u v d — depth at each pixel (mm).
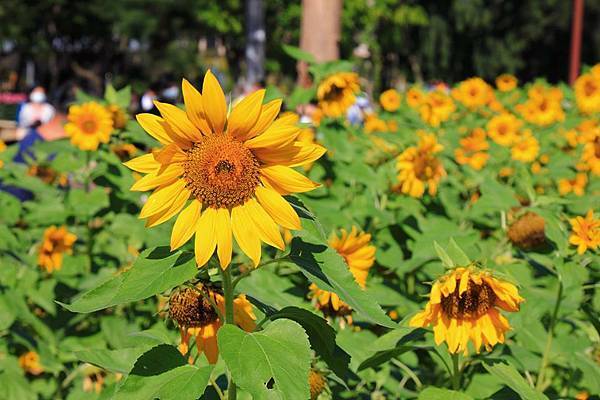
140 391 2373
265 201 2328
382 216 4578
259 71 25812
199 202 2344
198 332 2834
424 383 3779
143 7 43031
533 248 4141
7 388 4469
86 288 4875
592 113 8234
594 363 3562
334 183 5023
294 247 2469
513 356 3570
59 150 5500
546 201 4395
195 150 2355
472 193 5348
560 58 45094
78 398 4477
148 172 2352
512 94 10023
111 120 5371
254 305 2777
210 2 33656
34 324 4688
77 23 43656
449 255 2766
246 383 2250
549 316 4062
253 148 2350
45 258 4992
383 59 43062
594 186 5793
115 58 46375
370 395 3486
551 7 43438
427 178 4785
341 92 5164
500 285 2664
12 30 42719
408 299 4137
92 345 4758
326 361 2779
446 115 7320
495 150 6660
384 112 7883
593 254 3816
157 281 2312
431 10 46375
